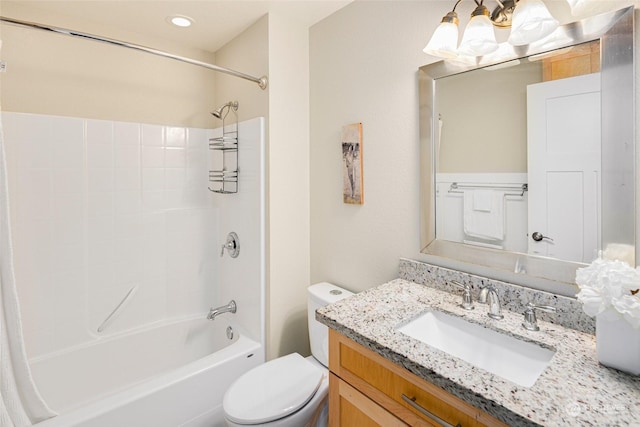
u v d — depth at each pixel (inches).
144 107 83.8
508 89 44.6
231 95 85.6
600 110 37.3
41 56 70.4
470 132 48.8
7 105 67.3
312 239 79.8
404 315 43.6
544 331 39.3
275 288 75.2
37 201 70.0
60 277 73.1
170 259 88.0
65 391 70.6
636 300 28.9
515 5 41.3
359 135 65.2
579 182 39.1
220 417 63.8
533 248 43.1
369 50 63.4
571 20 39.6
